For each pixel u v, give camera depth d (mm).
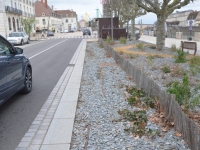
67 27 130625
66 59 14188
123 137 3711
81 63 11664
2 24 42625
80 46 23281
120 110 4859
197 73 7910
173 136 3650
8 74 5039
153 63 10086
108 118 4496
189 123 3330
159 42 15023
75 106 5219
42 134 4031
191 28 30406
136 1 15016
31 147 3586
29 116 4953
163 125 4020
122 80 7383
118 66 9953
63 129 4094
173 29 35750
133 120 4293
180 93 4547
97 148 3420
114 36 29203
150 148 3365
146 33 47000
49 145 3586
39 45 28578
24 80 6254
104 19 32312
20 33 30672
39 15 93562
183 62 9977
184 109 4344
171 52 14031
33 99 6098
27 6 59969
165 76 7617
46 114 4984
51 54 17438
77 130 4062
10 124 4566
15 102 5867
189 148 3324
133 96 5523
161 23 14742
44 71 10258
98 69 9562
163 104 4410
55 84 7707
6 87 4895
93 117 4582
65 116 4660
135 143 3512
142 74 5949
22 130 4301
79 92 6371
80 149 3434
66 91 6465
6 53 5344
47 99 6074
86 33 58781
